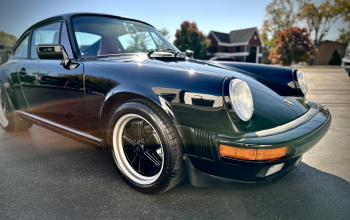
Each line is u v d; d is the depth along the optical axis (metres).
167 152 1.44
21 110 2.63
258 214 1.43
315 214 1.43
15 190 1.65
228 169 1.33
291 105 1.62
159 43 2.64
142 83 1.49
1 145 2.54
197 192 1.65
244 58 36.47
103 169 2.00
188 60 2.04
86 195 1.61
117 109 1.62
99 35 2.27
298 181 1.81
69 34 2.10
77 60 1.95
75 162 2.12
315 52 28.41
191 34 32.69
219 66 2.12
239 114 1.26
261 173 1.33
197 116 1.32
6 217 1.37
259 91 1.65
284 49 28.33
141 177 1.67
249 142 1.20
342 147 2.48
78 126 1.95
